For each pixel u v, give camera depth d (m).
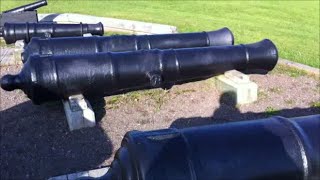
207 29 5.59
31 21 5.00
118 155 1.32
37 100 2.57
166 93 3.05
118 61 2.66
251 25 5.95
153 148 1.22
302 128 1.32
